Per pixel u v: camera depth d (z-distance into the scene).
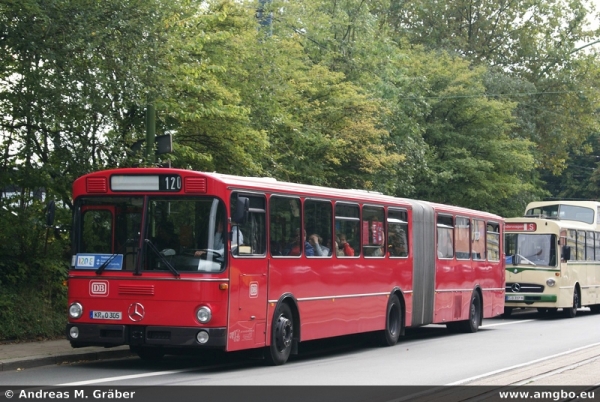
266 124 24.91
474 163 38.44
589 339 22.12
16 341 17.31
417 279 21.75
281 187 15.90
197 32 21.23
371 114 30.45
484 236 26.72
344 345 20.48
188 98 20.88
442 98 39.69
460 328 25.23
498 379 13.55
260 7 29.45
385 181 32.69
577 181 70.81
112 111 18.03
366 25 35.78
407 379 13.51
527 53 57.19
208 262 13.96
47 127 17.98
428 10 58.88
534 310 38.47
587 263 34.38
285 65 26.66
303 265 16.42
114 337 14.16
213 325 13.80
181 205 14.24
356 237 18.73
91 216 14.63
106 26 16.86
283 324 15.59
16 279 18.97
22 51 16.91
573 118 55.94
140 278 14.11
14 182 18.86
